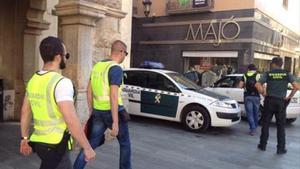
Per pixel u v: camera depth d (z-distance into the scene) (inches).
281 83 269.1
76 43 236.8
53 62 111.0
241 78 390.9
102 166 209.5
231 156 258.8
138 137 300.2
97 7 240.2
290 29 886.4
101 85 167.9
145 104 368.5
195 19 679.7
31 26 330.0
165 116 358.0
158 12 729.6
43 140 109.7
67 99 105.7
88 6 233.0
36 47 340.2
